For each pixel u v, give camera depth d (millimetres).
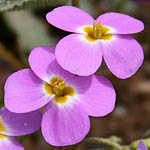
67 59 83
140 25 88
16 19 162
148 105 166
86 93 84
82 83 85
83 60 83
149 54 178
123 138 155
